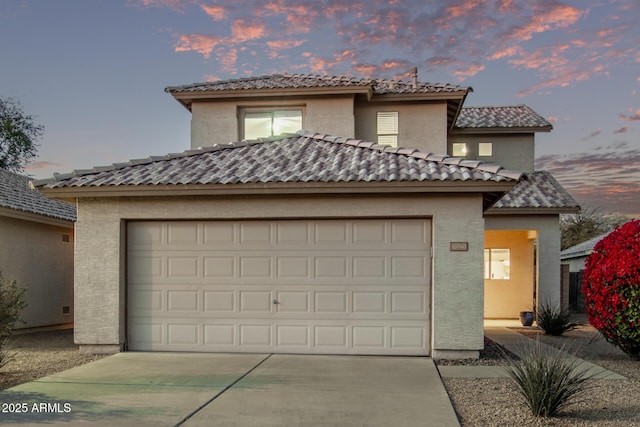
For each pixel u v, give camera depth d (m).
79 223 10.36
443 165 10.38
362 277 9.97
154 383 7.68
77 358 9.82
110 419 6.01
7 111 35.22
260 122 16.80
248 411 6.33
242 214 10.12
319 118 16.36
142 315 10.38
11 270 14.12
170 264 10.38
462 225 9.65
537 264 16.20
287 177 9.73
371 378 8.02
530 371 6.60
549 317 14.10
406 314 9.85
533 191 17.08
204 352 10.16
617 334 9.70
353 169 10.13
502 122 19.06
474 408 6.56
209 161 11.47
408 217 9.90
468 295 9.58
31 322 14.88
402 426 5.82
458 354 9.55
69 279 16.92
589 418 6.17
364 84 15.77
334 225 10.09
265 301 10.12
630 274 9.45
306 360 9.38
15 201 14.56
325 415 6.19
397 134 16.81
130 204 10.34
